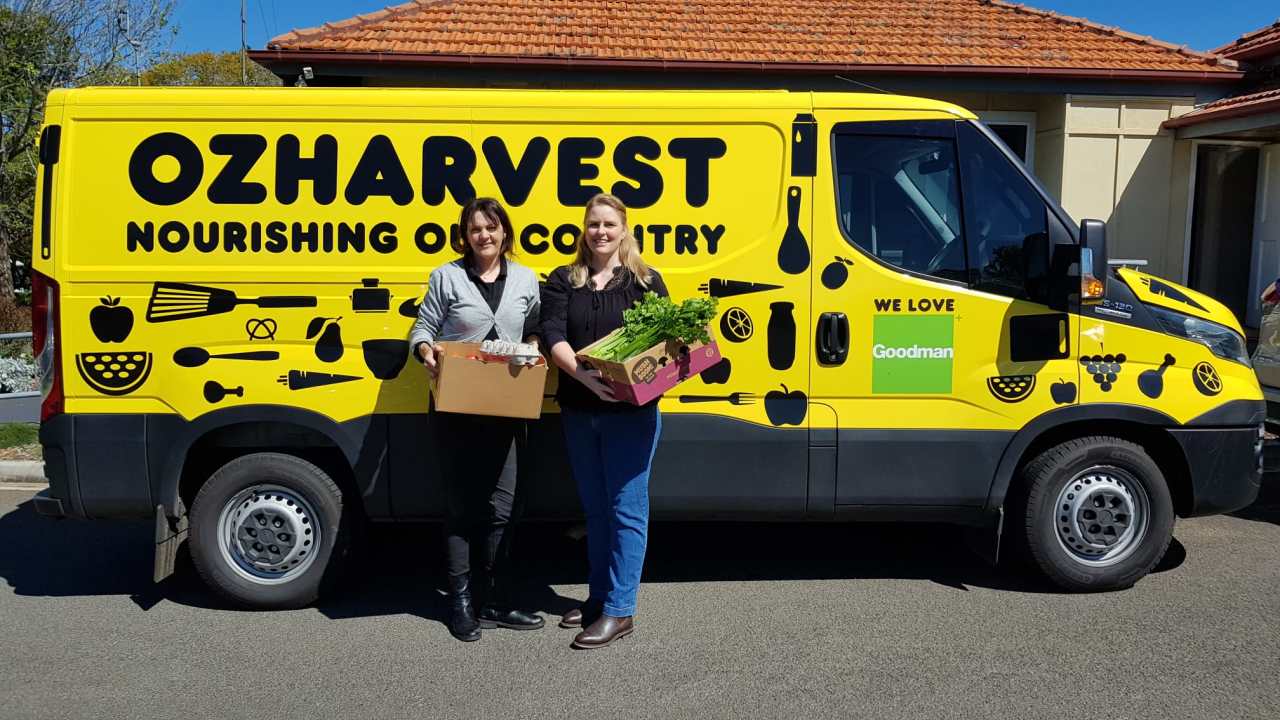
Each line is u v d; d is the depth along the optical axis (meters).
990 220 4.41
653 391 3.59
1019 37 11.04
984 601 4.52
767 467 4.37
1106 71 10.05
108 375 4.22
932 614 4.36
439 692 3.64
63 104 4.19
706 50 10.11
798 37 10.69
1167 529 4.53
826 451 4.37
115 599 4.66
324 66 9.45
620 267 3.94
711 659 3.91
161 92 4.20
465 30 10.30
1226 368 4.55
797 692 3.61
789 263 4.30
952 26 11.34
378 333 4.25
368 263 4.25
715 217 4.30
